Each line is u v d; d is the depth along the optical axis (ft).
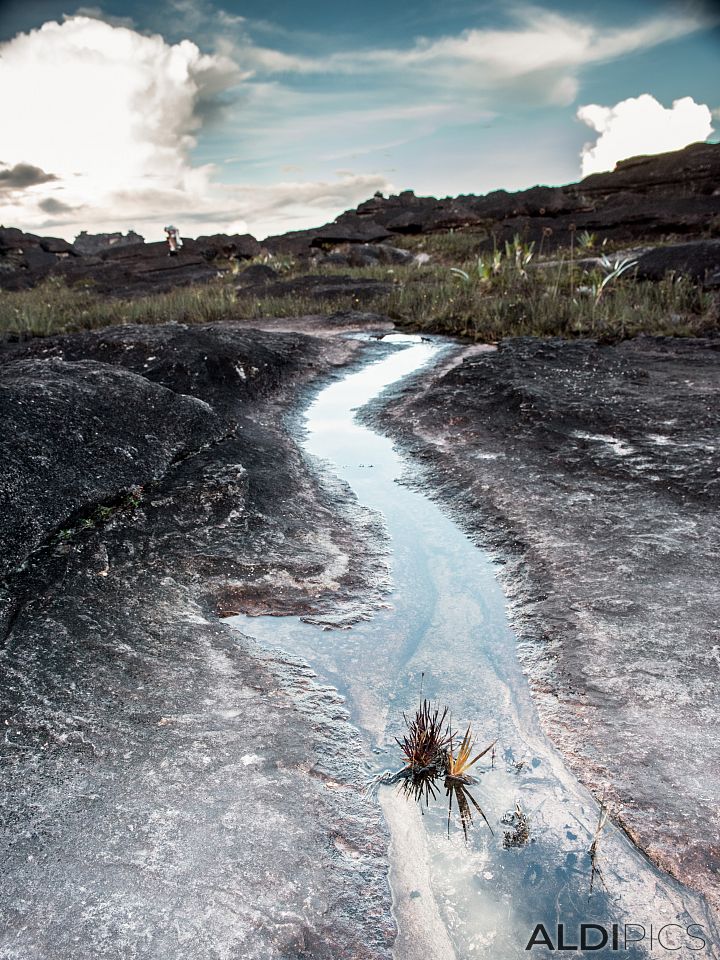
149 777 6.91
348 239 104.68
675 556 10.76
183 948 5.23
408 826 6.73
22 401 13.71
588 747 7.52
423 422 19.69
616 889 6.01
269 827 6.37
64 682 8.20
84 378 15.98
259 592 10.85
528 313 33.17
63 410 14.07
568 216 82.12
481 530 13.04
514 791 7.14
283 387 24.76
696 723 7.53
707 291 34.22
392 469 16.94
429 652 9.55
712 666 8.28
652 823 6.48
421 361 28.68
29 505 11.56
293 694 8.52
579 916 5.79
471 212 103.35
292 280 58.34
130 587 10.58
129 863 5.92
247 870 5.90
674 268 38.27
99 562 11.05
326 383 26.02
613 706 7.98
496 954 5.48
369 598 10.95
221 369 23.50
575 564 11.05
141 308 46.55
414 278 59.11
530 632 9.73
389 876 6.14
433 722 7.43
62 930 5.33
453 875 6.20
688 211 69.92
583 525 12.26
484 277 43.34
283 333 31.83
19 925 5.36
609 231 71.97
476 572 11.66
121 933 5.32
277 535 12.50
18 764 7.00
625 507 12.70
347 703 8.53
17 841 6.10
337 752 7.59
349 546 12.61
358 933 5.53
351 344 32.45
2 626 9.20
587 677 8.51
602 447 15.60
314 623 10.21
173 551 11.66
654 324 28.71
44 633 9.12
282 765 7.20
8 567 10.43
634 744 7.41
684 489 12.99
